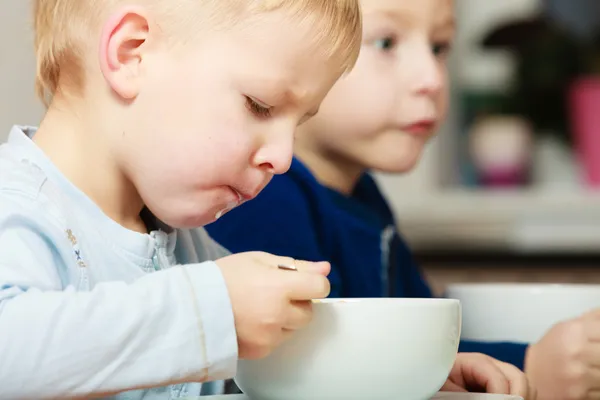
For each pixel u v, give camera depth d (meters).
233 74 0.91
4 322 0.75
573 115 3.00
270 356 0.84
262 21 0.91
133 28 0.93
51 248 0.88
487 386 1.10
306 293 0.81
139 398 0.95
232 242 1.25
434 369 0.86
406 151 1.42
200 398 0.89
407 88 1.40
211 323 0.79
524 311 1.25
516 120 3.00
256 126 0.93
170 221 0.96
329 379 0.83
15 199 0.87
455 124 3.03
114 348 0.77
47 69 1.01
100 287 0.79
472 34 3.15
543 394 1.18
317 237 1.36
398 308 0.83
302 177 1.36
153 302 0.78
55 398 0.77
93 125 0.96
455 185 2.99
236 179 0.94
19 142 0.97
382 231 1.53
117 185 0.98
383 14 1.38
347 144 1.42
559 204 2.66
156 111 0.92
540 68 3.08
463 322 1.28
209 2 0.92
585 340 1.18
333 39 0.93
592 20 3.03
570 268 2.60
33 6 1.07
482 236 2.67
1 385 0.75
